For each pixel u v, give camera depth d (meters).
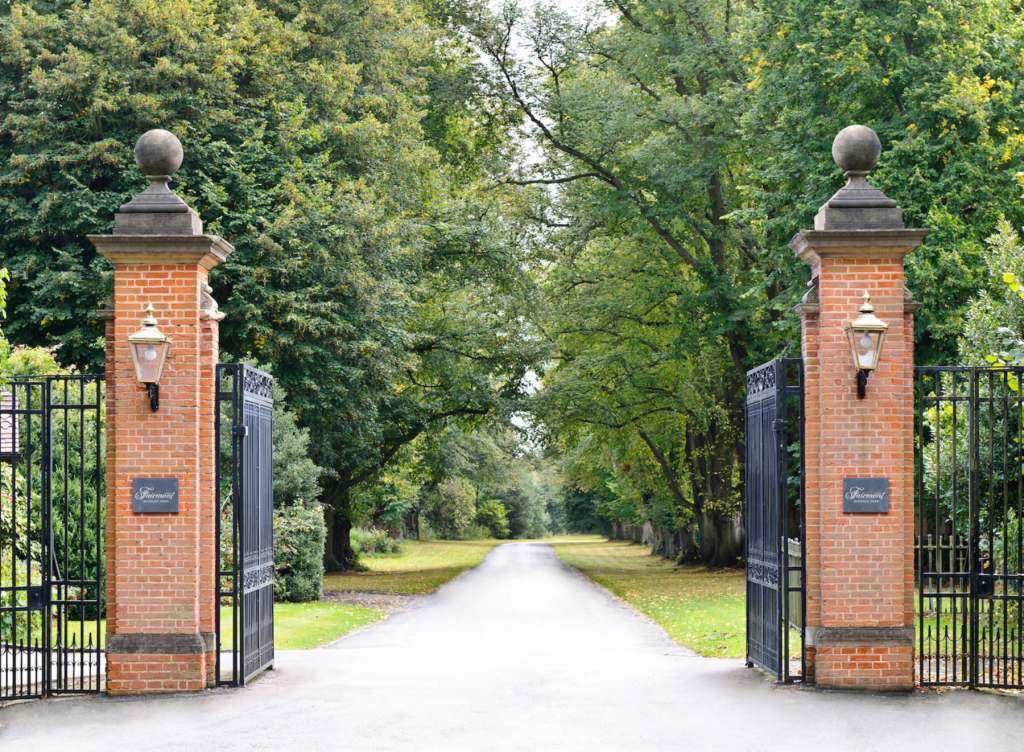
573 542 103.31
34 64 25.69
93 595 19.69
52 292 25.09
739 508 41.97
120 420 11.88
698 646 17.34
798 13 25.14
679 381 40.47
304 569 27.19
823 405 11.87
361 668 13.62
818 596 11.98
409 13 32.88
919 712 10.72
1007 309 15.58
